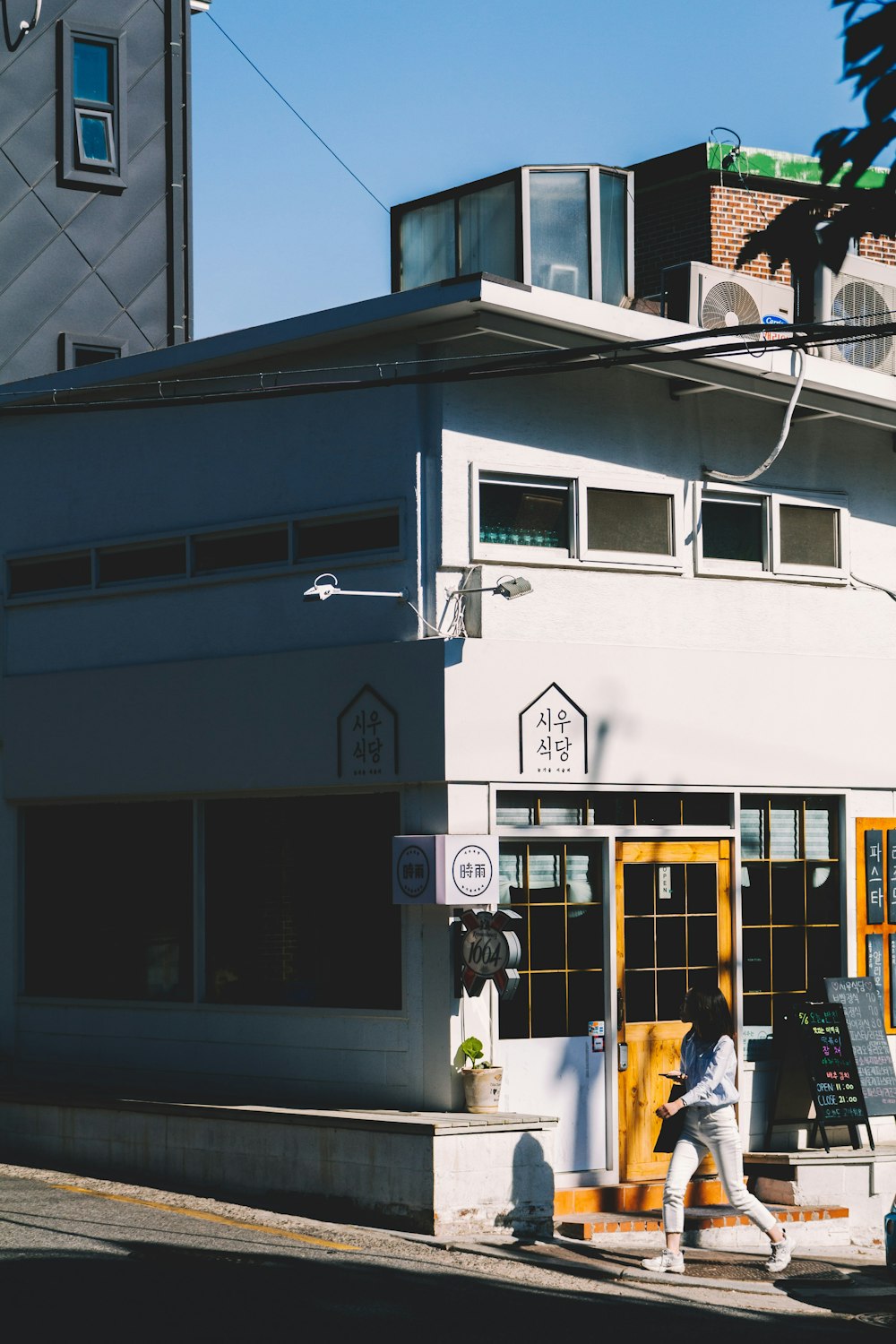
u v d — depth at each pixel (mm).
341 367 12789
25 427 14961
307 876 12891
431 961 11969
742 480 13625
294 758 12805
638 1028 12781
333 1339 8297
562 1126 12359
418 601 12281
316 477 12953
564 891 12609
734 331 10797
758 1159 13062
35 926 14703
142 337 18844
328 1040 12578
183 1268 9578
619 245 13836
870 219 4984
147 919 13906
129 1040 13859
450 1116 11500
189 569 13680
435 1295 9391
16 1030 14625
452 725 12008
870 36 4613
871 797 14367
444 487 12289
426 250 14047
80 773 14250
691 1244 12062
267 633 13195
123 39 18953
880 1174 13148
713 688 13375
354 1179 11383
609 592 13062
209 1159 12227
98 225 18625
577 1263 10781
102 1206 11336
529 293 11812
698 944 13203
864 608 14656
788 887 13891
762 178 19891
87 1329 8180
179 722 13578
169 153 19219
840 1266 11633
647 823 13062
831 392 13867
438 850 11703
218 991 13391
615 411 13203
